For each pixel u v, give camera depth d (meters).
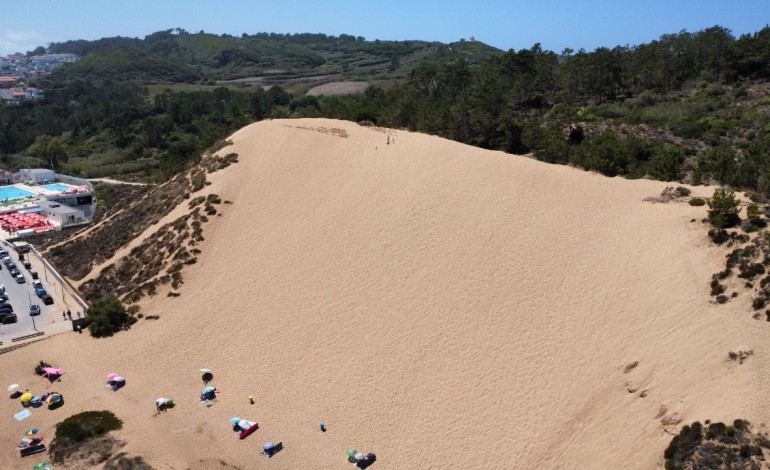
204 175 122.25
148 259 103.44
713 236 67.19
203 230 104.19
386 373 71.44
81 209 165.12
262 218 105.06
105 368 81.00
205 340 83.62
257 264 95.12
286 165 117.25
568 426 57.47
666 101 158.25
